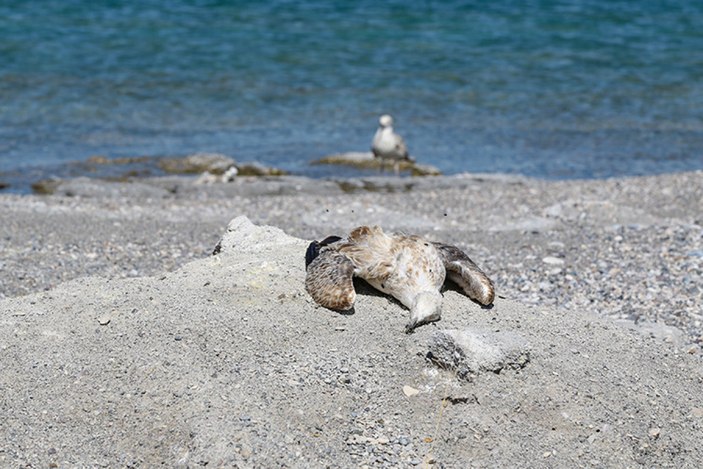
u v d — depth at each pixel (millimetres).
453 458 8094
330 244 10672
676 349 10477
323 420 8391
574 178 25156
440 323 9734
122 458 7945
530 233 17562
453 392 8781
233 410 8297
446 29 44344
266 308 9883
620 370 9469
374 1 50750
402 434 8336
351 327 9664
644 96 34531
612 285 13945
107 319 9625
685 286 13867
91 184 22203
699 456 8438
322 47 40094
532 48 41312
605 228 17969
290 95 33188
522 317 10242
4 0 46219
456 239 17031
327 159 26203
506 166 26125
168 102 31781
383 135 24875
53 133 27906
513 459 8086
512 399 8719
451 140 28719
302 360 9078
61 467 7871
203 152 26625
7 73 33875
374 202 20734
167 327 9477
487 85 35250
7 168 24188
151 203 20562
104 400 8555
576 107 32875
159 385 8656
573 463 8117
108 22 42781
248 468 7656
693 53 41281
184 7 47156
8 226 17156
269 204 20484
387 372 9055
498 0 52812
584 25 46531
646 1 54375
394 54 39312
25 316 9797
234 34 41625
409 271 9969
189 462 7727
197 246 16312
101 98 31703
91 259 15258
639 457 8320
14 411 8461
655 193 21484
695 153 27891
